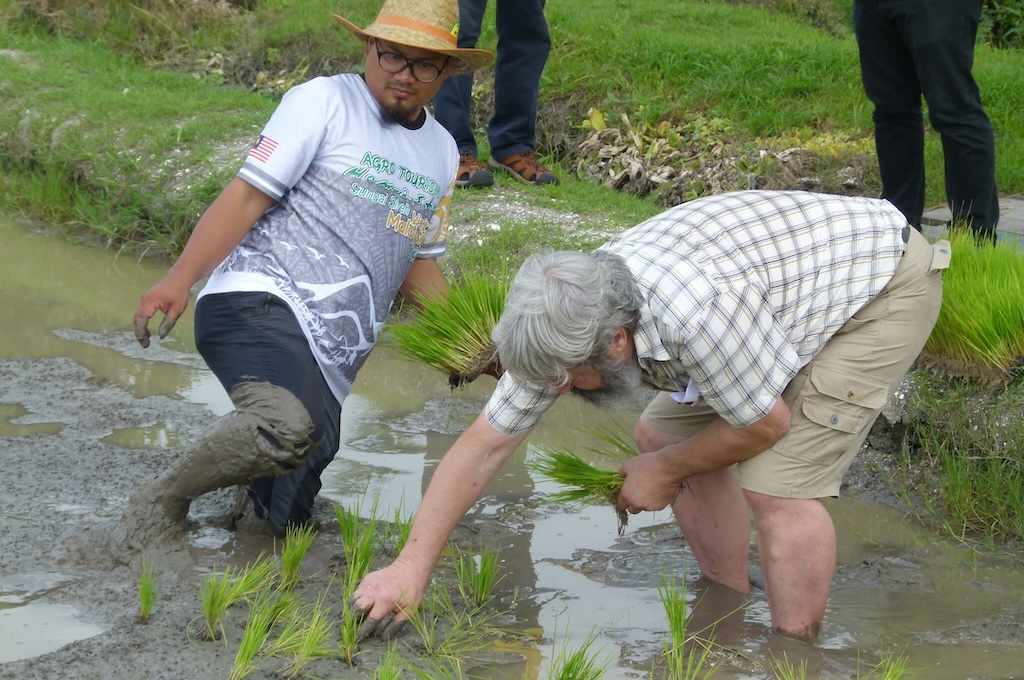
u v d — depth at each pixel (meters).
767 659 3.28
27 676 2.95
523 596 3.67
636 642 3.38
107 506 4.03
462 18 6.80
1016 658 3.32
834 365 3.18
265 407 3.51
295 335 3.63
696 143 8.04
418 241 3.90
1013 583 3.85
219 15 11.44
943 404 4.55
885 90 5.81
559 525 4.27
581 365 2.81
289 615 3.33
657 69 8.96
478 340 3.77
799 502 3.26
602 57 9.11
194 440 4.72
